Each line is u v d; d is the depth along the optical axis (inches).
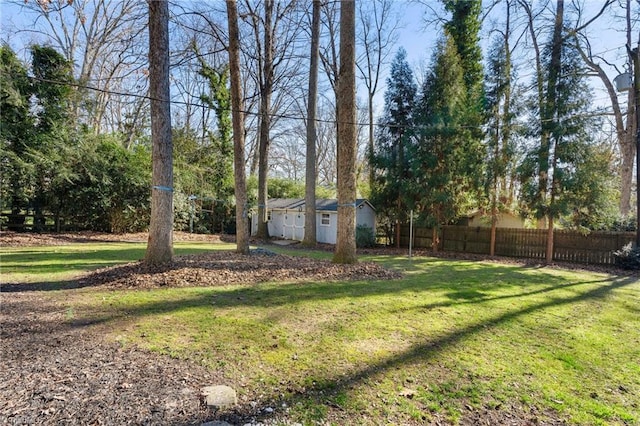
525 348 138.6
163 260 257.8
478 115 497.4
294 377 107.5
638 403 99.4
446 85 501.0
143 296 196.7
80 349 122.0
